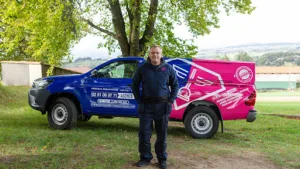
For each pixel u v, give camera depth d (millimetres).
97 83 9172
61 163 5707
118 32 15461
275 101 37594
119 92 8992
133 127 10414
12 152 6355
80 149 6828
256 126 11969
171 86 5750
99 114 9219
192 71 8930
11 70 23359
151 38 14875
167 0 16531
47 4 12859
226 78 8938
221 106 8914
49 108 9344
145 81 5613
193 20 16812
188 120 8883
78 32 14711
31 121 10852
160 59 5688
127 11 15633
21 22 13688
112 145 7301
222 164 6297
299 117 16484
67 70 26781
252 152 7438
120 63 9188
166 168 5793
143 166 5777
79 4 13945
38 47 14789
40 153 6348
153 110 5645
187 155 6793
